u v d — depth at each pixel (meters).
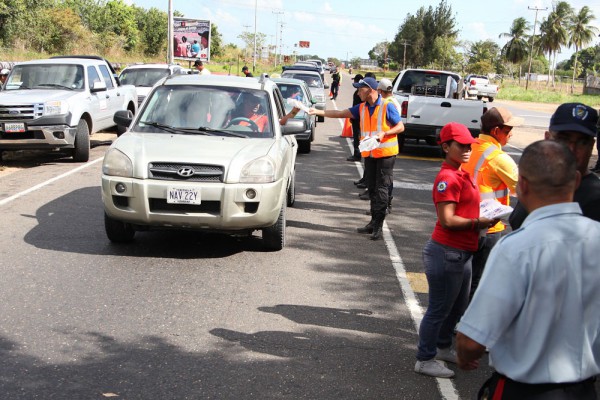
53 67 13.33
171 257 6.59
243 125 7.28
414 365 4.46
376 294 5.86
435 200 4.07
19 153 13.77
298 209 9.27
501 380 2.38
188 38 44.31
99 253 6.60
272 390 3.98
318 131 20.47
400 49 102.69
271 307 5.38
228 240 7.35
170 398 3.82
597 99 60.50
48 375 4.04
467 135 3.99
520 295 2.23
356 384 4.13
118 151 6.48
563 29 99.06
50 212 8.29
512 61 105.81
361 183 11.02
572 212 2.30
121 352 4.41
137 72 19.11
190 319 5.03
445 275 4.11
